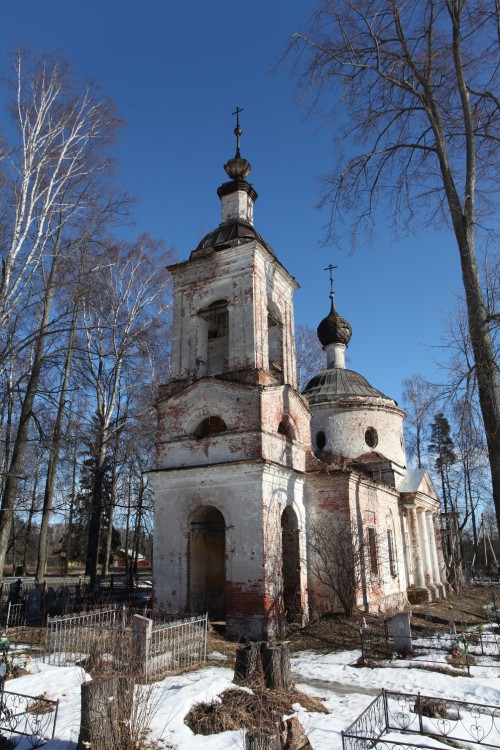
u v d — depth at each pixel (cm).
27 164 1800
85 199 1983
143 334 2398
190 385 1717
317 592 1777
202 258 1859
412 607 2266
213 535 1894
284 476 1673
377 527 2133
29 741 736
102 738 680
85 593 2270
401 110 1353
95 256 1977
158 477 1681
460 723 822
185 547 1586
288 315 2020
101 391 2698
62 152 1888
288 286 2048
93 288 1877
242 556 1484
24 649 1298
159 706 822
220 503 1559
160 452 1722
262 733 634
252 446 1562
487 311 1130
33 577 3206
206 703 846
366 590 1853
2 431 2744
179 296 1898
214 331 2002
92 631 1172
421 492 2547
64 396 2138
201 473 1609
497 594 3156
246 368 1667
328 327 2977
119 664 973
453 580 3222
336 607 1738
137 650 1030
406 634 1333
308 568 1794
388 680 1099
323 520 1819
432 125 1286
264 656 979
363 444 2598
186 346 1833
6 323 1925
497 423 1059
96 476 2528
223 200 2112
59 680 998
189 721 793
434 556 2811
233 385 1642
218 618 1747
